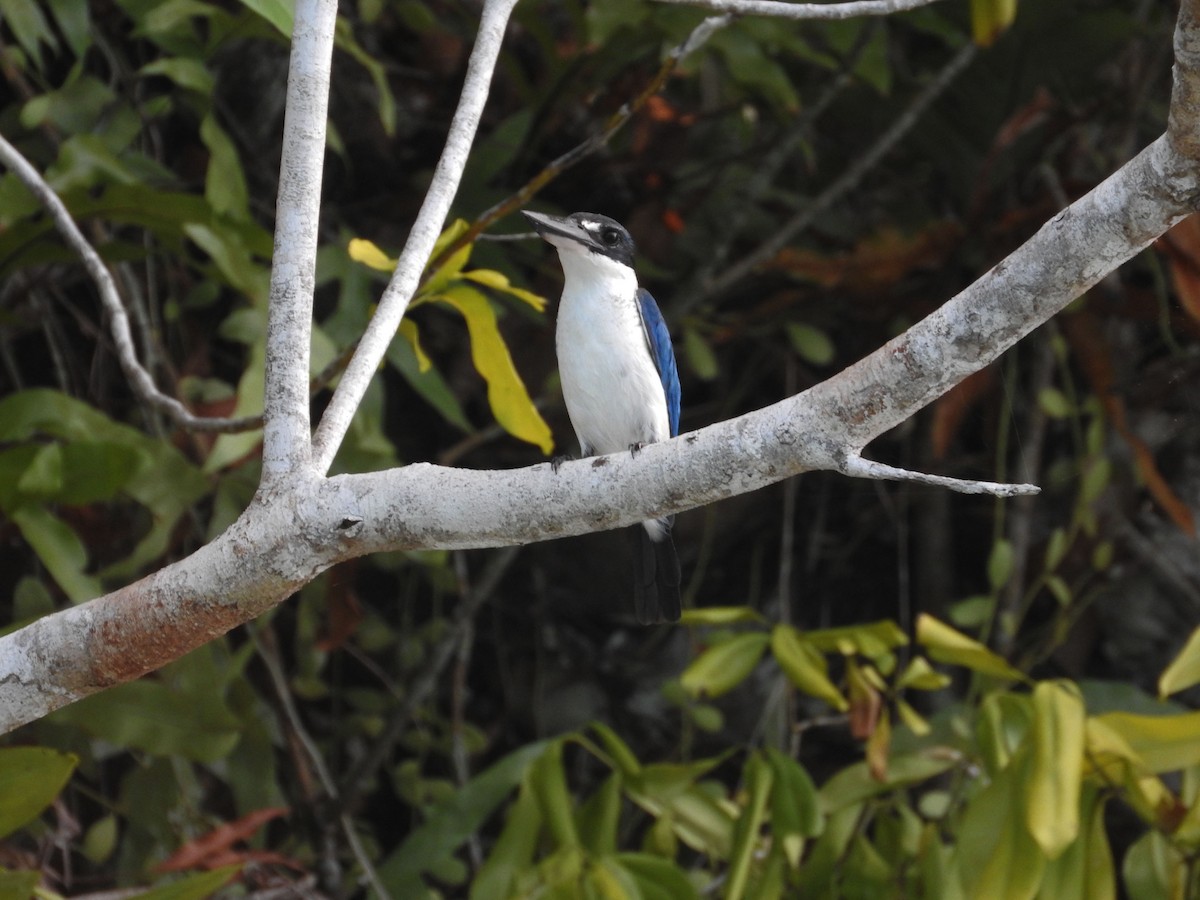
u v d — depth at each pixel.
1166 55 12.01
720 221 12.73
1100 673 12.38
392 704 11.69
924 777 8.72
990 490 3.99
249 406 8.23
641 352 7.74
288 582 4.55
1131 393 11.11
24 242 8.50
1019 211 10.85
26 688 4.75
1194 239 8.38
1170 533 12.22
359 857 9.91
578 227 7.75
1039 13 11.08
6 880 6.09
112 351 10.53
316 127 5.05
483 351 6.13
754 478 4.22
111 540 9.77
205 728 8.19
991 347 3.89
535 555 13.01
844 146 12.93
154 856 9.24
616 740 8.93
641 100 6.14
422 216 5.38
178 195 8.24
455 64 12.25
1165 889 7.99
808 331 11.79
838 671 12.95
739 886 7.93
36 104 8.77
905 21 12.06
